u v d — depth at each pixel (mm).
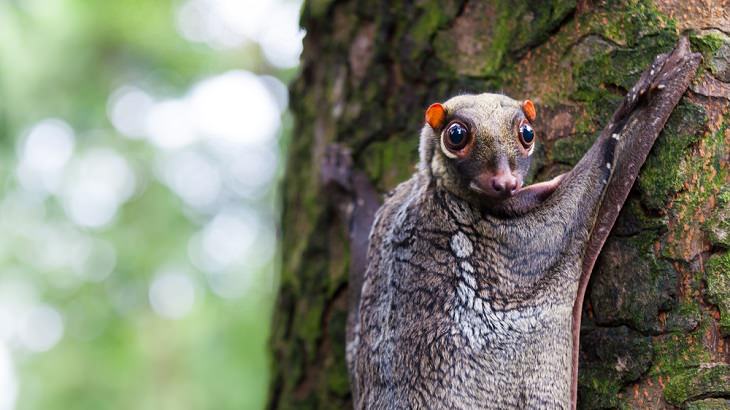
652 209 4152
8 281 9570
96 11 9586
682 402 3979
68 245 9820
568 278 4156
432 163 4277
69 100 9531
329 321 5809
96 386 9453
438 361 3990
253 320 9414
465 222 4156
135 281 9789
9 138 8562
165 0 10109
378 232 4512
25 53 8445
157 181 10117
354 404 4809
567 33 4641
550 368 4047
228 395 8961
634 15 4395
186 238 9914
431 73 5324
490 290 4074
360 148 5656
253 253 10133
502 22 4973
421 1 5438
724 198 4047
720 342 3977
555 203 4184
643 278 4148
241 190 10383
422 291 4102
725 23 4227
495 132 4074
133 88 10234
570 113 4562
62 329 9820
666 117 4141
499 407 3959
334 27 5996
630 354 4152
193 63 10219
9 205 9500
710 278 4008
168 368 9336
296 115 6387
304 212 6113
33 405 9453
